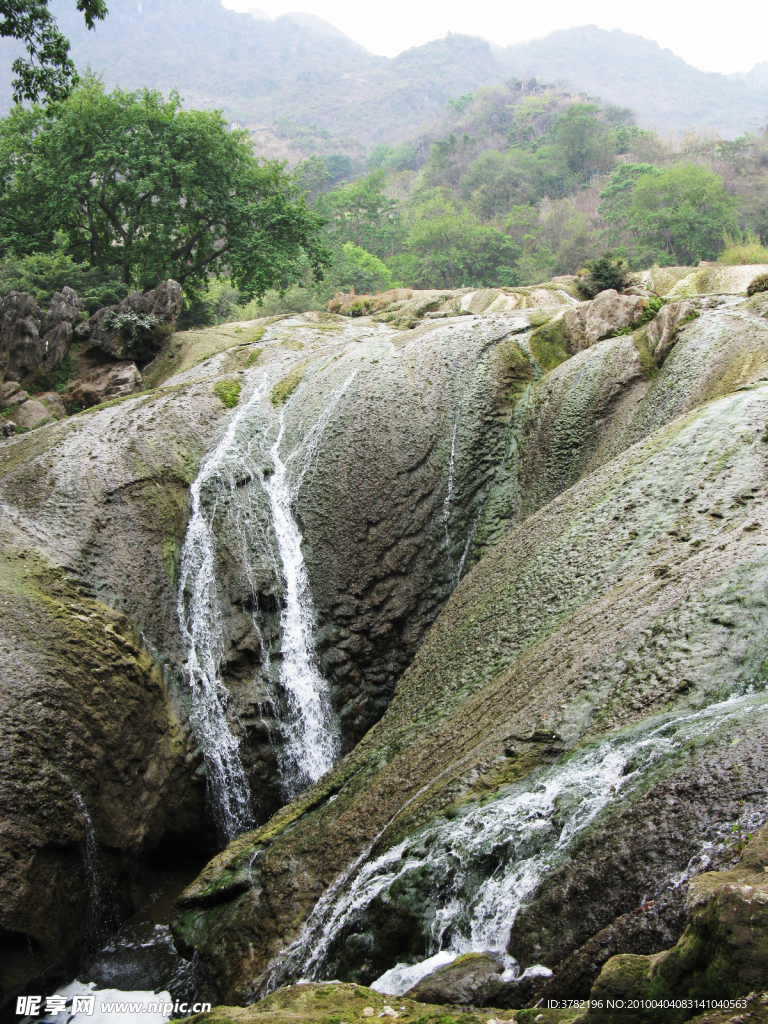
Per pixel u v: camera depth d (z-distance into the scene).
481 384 16.53
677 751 5.75
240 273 32.75
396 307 27.84
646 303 17.14
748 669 6.37
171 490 14.49
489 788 6.96
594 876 5.29
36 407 21.36
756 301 14.12
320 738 13.12
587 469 14.10
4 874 8.40
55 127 28.55
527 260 73.00
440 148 121.62
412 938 6.43
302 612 14.05
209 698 12.48
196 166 30.34
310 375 18.23
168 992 8.68
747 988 3.37
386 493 14.93
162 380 22.50
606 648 7.63
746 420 10.16
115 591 12.26
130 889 10.43
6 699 9.34
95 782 9.97
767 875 3.88
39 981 8.66
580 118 105.06
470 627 10.70
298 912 7.97
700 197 62.72
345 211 86.81
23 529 12.11
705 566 7.80
